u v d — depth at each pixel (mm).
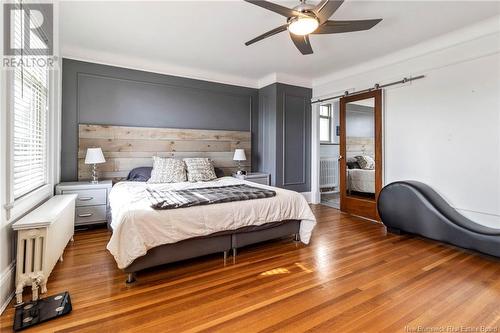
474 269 2299
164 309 1703
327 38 3211
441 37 3162
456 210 3080
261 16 2707
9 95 1727
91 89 3725
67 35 3176
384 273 2229
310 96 5160
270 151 4891
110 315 1630
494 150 2791
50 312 1616
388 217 3342
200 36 3178
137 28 2980
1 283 1639
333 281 2090
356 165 4316
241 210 2561
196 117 4547
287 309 1713
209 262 2463
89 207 3314
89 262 2404
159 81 4207
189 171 3916
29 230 1785
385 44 3393
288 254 2662
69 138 3607
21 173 2115
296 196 3004
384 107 3850
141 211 2115
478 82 2902
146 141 4078
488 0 2418
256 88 5188
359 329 1518
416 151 3484
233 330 1508
